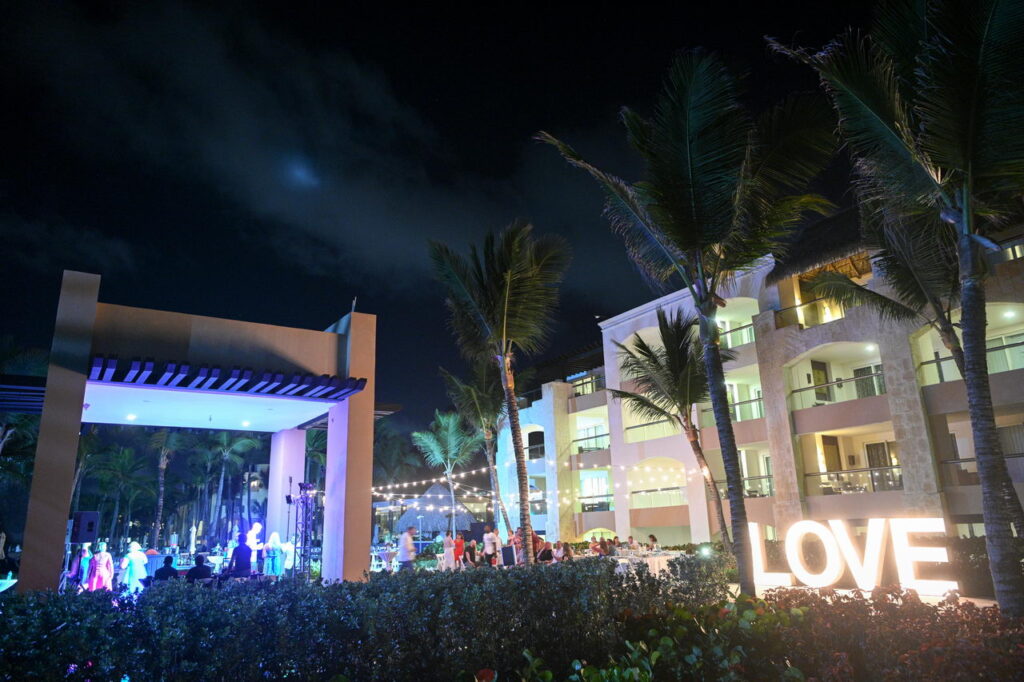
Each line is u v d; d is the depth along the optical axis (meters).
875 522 15.65
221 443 57.00
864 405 23.22
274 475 18.66
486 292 16.20
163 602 5.07
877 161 8.64
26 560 10.02
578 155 11.27
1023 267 19.23
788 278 25.61
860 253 22.88
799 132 10.27
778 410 25.59
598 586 7.32
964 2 7.02
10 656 4.13
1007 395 19.91
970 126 7.37
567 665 6.25
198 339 12.84
